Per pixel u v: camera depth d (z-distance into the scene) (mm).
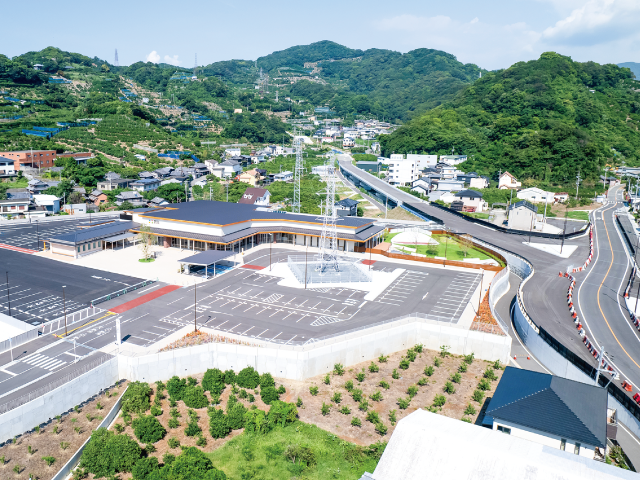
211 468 46750
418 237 122500
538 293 87312
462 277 97625
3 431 48656
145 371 60625
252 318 74688
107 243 111750
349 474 47281
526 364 67625
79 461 48656
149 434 51312
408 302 82875
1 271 93188
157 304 79312
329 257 105438
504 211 170125
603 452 44500
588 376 58250
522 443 40219
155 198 171625
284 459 49188
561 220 156875
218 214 120688
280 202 187125
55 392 53250
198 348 63531
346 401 58906
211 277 93562
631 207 169750
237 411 54375
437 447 38969
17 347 63906
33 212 146000
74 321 72125
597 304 82125
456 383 63000
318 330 70750
